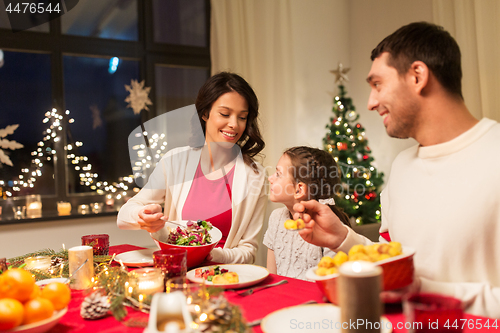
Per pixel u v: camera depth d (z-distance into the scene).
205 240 1.22
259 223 1.72
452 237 0.88
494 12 2.48
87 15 3.04
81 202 3.00
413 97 0.89
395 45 0.89
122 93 3.16
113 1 3.14
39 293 0.71
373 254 0.73
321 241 0.96
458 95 0.91
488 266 0.87
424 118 0.92
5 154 2.76
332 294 0.74
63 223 2.69
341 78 3.96
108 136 3.11
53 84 2.92
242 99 1.66
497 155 0.86
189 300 0.69
